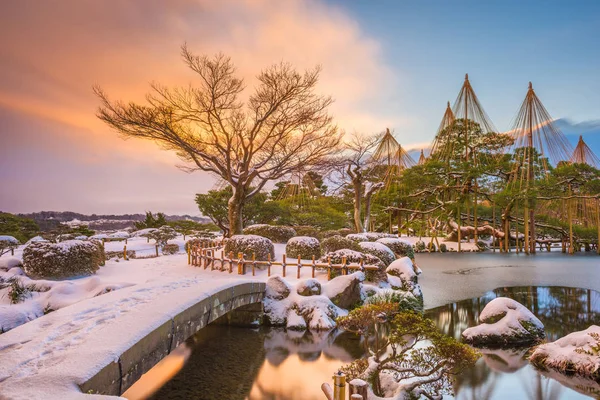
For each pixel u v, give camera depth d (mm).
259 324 9953
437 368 5383
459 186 34094
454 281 16109
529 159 33156
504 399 5816
